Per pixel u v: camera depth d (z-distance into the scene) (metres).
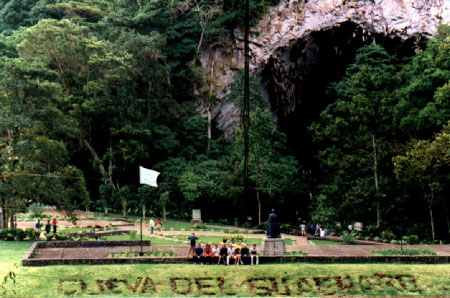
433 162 47.31
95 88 65.19
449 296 28.23
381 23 82.38
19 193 44.53
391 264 32.72
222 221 66.50
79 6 82.25
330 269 31.14
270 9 84.69
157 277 28.94
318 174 87.81
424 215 57.00
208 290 27.83
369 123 52.91
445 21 85.56
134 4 82.25
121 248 35.78
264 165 63.28
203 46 84.81
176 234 49.78
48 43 64.69
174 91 82.06
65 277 28.38
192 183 65.50
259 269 30.72
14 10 88.31
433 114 51.12
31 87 47.47
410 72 59.75
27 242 41.25
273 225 34.75
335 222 57.81
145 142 72.62
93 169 71.88
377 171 54.50
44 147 47.84
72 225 53.66
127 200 67.75
